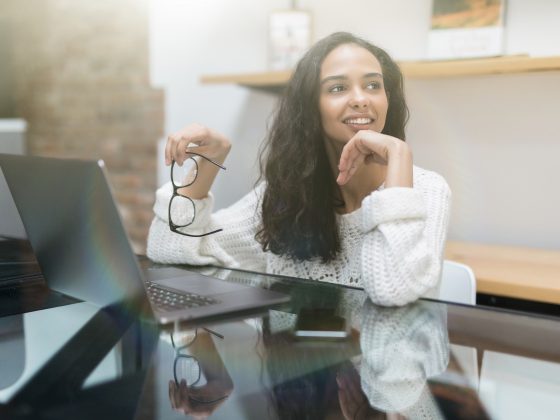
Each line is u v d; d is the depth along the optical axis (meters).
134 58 3.15
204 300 0.95
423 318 0.91
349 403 0.60
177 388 0.63
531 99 2.17
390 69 1.55
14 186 1.00
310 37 2.50
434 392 0.62
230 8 2.79
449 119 2.32
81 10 3.32
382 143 1.15
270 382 0.65
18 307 0.96
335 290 1.10
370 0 2.43
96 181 0.79
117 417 0.56
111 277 0.88
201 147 1.40
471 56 2.17
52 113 3.54
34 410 0.58
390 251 1.01
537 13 2.12
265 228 1.48
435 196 1.28
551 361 0.71
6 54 3.65
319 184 1.44
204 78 2.58
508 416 0.56
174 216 1.39
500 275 1.72
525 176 2.21
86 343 0.78
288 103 1.47
